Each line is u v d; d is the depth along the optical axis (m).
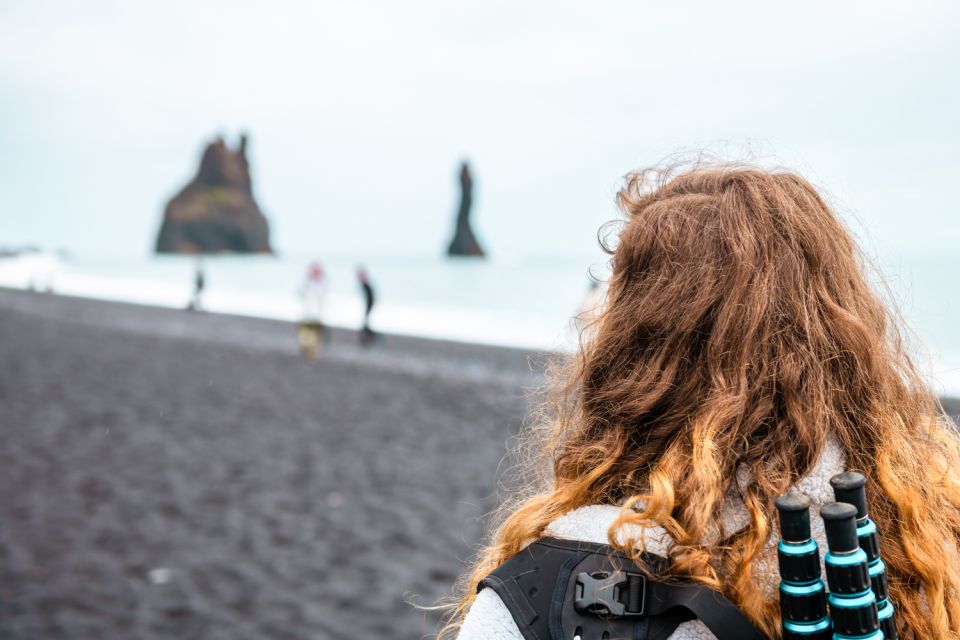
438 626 5.06
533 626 0.88
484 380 19.05
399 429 12.49
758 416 0.96
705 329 1.02
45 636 4.80
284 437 11.70
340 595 5.63
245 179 180.25
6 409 13.50
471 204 162.50
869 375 1.00
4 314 39.53
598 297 1.21
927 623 0.92
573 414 1.14
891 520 0.96
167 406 14.30
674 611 0.85
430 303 63.44
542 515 1.01
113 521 7.33
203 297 65.75
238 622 5.13
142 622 5.09
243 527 7.27
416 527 7.28
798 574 0.82
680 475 0.93
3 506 7.67
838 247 1.09
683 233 1.07
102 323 35.94
